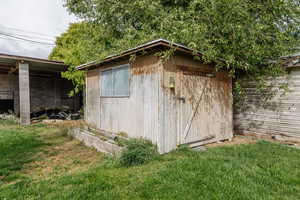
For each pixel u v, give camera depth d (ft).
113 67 17.33
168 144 13.10
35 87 38.78
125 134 15.81
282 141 16.84
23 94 27.09
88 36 27.27
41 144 16.96
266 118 18.11
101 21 25.27
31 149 15.33
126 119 15.72
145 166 10.62
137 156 11.08
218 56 14.51
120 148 12.61
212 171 9.55
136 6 20.99
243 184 8.27
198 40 13.43
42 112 37.47
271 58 16.38
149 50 13.29
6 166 11.53
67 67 32.91
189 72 14.56
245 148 14.30
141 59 14.19
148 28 20.98
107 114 18.28
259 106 18.61
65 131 21.20
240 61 14.84
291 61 15.75
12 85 36.27
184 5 21.33
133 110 14.99
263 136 18.31
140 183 8.54
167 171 9.60
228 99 18.01
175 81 13.53
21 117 26.91
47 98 40.37
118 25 25.27
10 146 15.96
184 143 14.19
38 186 8.53
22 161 12.46
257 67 16.97
